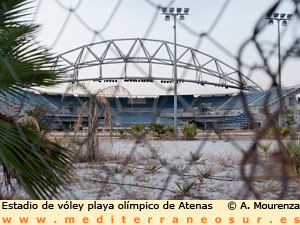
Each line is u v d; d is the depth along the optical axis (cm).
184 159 908
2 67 245
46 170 261
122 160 847
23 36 296
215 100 5250
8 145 244
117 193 448
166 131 2228
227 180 553
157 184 525
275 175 71
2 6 254
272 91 67
